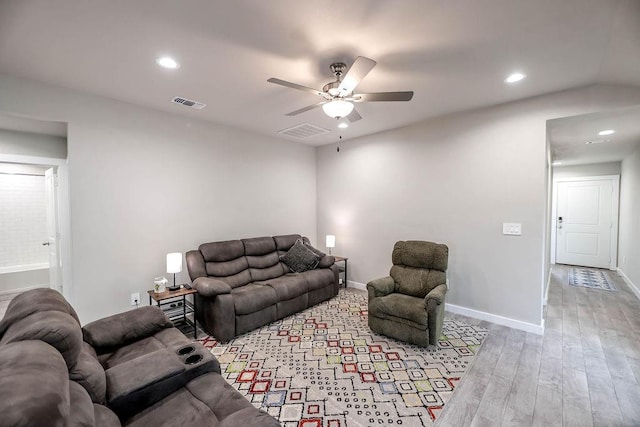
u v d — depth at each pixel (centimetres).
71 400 108
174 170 365
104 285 312
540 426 184
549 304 405
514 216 328
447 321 348
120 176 322
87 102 298
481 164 349
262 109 348
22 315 150
